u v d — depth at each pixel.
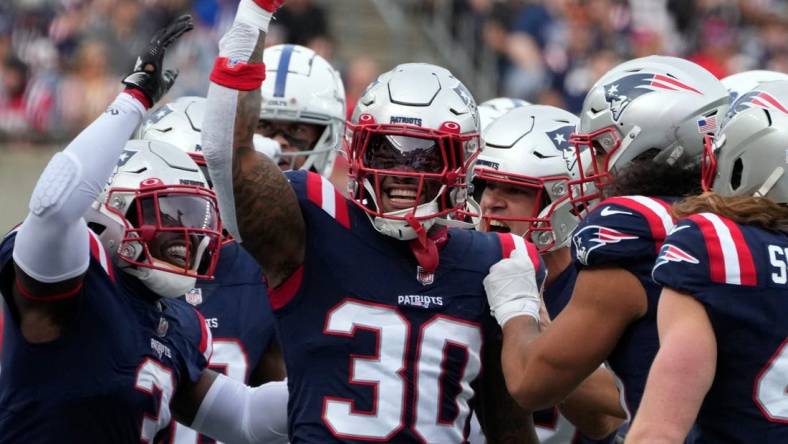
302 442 12.13
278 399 13.58
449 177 12.16
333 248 12.23
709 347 10.66
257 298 15.73
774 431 10.93
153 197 12.61
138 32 48.75
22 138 48.59
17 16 49.09
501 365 12.61
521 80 49.66
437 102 12.28
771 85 11.79
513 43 50.09
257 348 15.67
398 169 12.22
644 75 13.52
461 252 12.56
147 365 12.54
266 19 12.01
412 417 12.04
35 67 48.69
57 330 11.98
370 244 12.30
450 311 12.33
